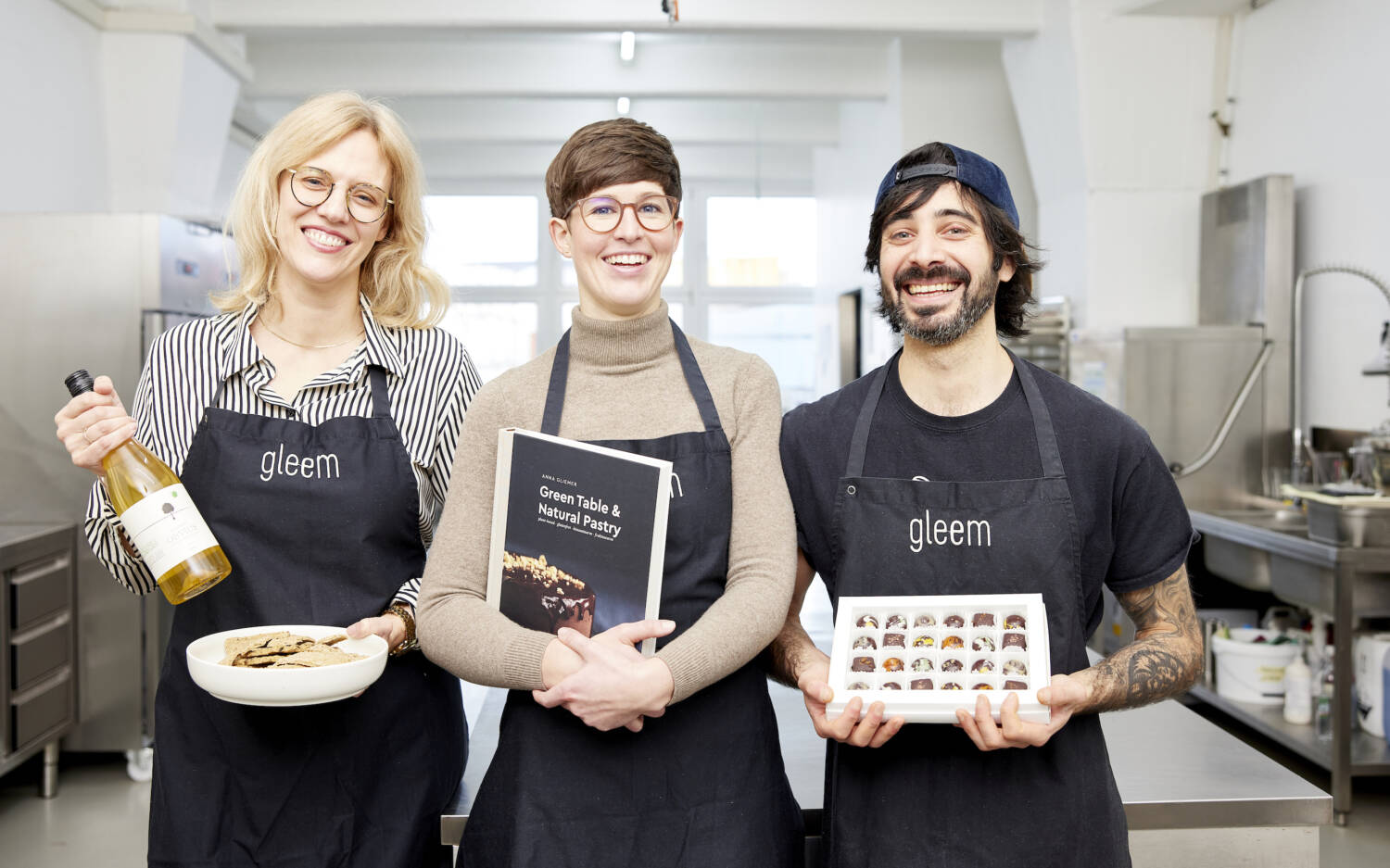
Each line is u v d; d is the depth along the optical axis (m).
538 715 1.38
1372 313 4.02
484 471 1.42
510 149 10.43
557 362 1.44
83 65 4.92
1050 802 1.33
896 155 6.99
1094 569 1.40
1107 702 1.31
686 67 7.21
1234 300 4.61
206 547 1.43
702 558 1.39
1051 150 5.34
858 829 1.39
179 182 5.28
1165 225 5.05
